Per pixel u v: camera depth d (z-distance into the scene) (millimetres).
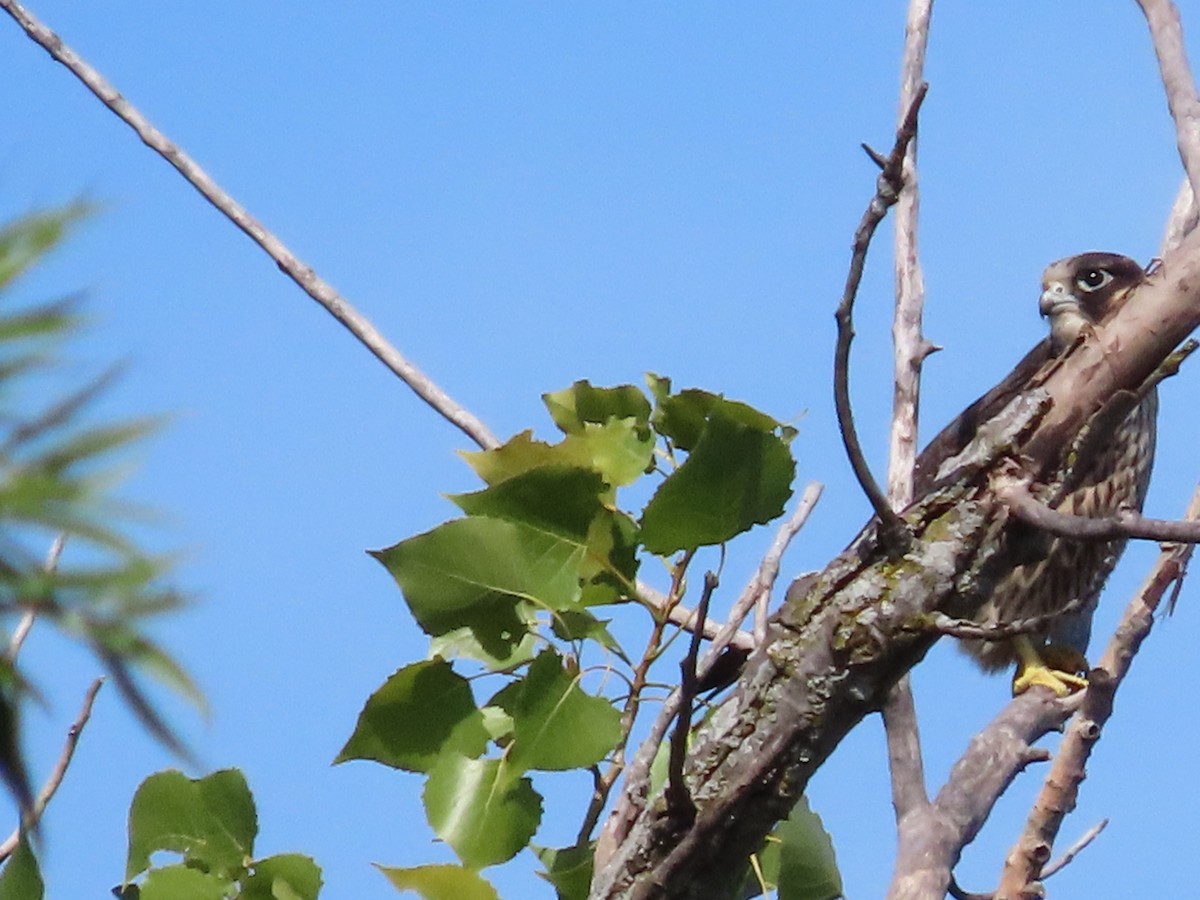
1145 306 5426
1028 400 5434
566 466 4883
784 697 5145
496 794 4973
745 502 4652
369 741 4984
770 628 5305
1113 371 5418
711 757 5145
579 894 5320
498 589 4848
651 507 4629
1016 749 6469
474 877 4484
